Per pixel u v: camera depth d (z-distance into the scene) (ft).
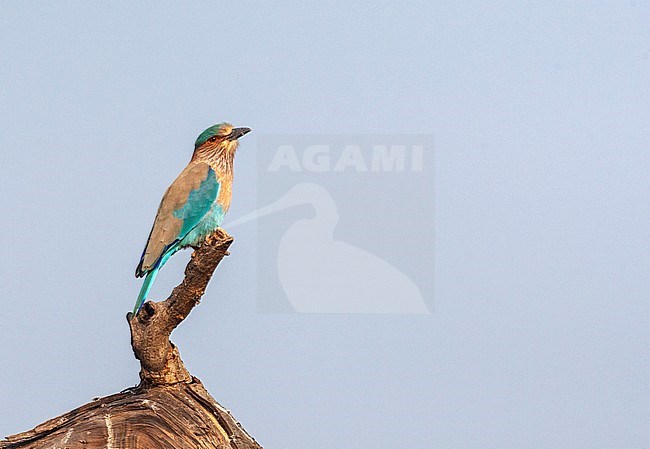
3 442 32.99
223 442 33.81
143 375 35.29
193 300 34.50
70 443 31.99
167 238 37.83
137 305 36.42
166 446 32.76
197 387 35.53
